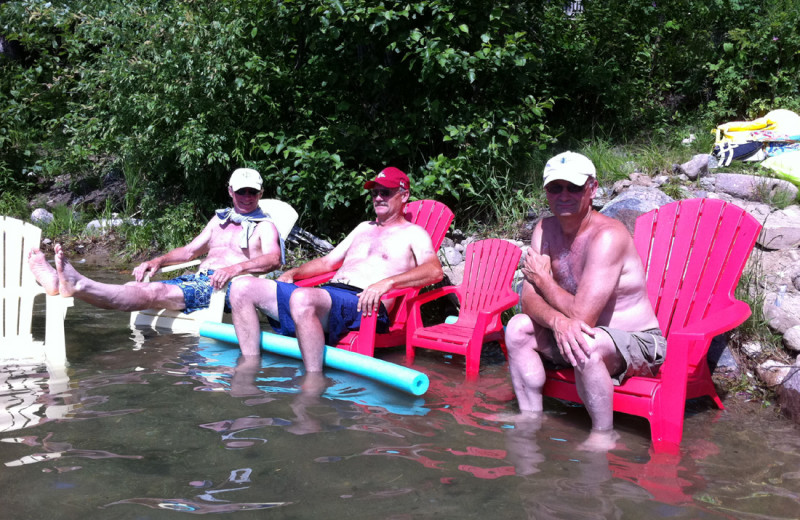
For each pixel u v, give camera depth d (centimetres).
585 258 317
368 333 409
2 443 264
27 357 395
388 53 685
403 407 327
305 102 730
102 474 237
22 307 429
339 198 658
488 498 225
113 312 534
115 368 377
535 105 661
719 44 866
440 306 557
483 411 327
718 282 352
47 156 1065
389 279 414
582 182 304
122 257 797
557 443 283
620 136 802
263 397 333
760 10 863
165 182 876
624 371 304
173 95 746
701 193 566
